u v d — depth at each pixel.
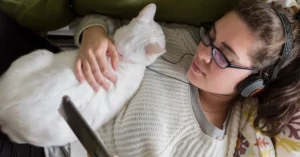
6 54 0.96
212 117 1.08
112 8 1.01
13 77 0.85
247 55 0.90
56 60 0.91
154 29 0.92
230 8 1.02
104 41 0.95
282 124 1.04
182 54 1.08
